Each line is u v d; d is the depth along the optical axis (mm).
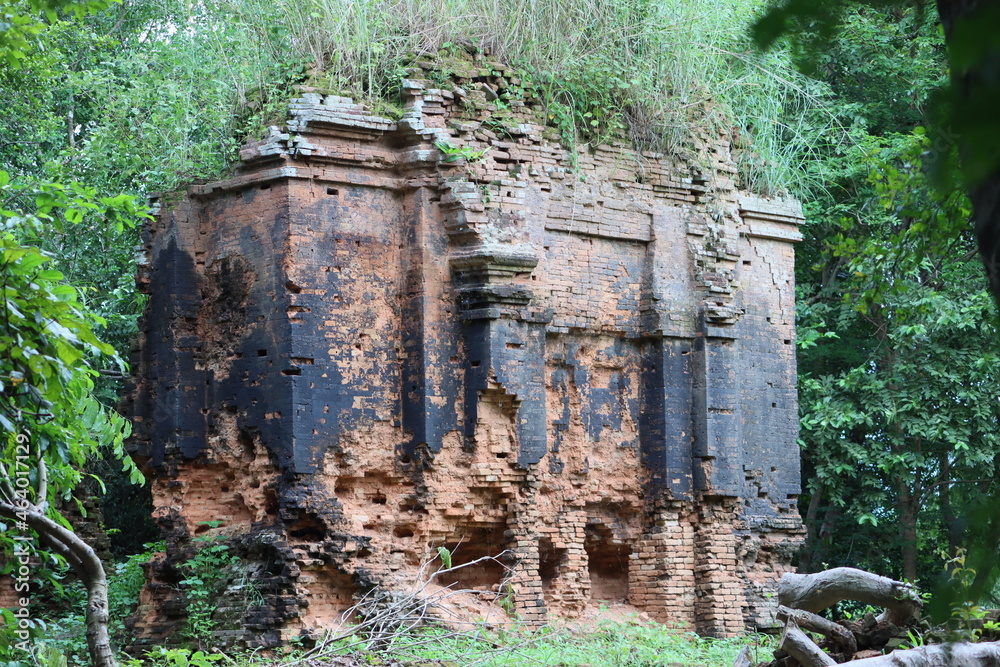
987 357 23297
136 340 18906
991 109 2047
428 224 17891
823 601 13031
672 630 18859
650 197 20031
